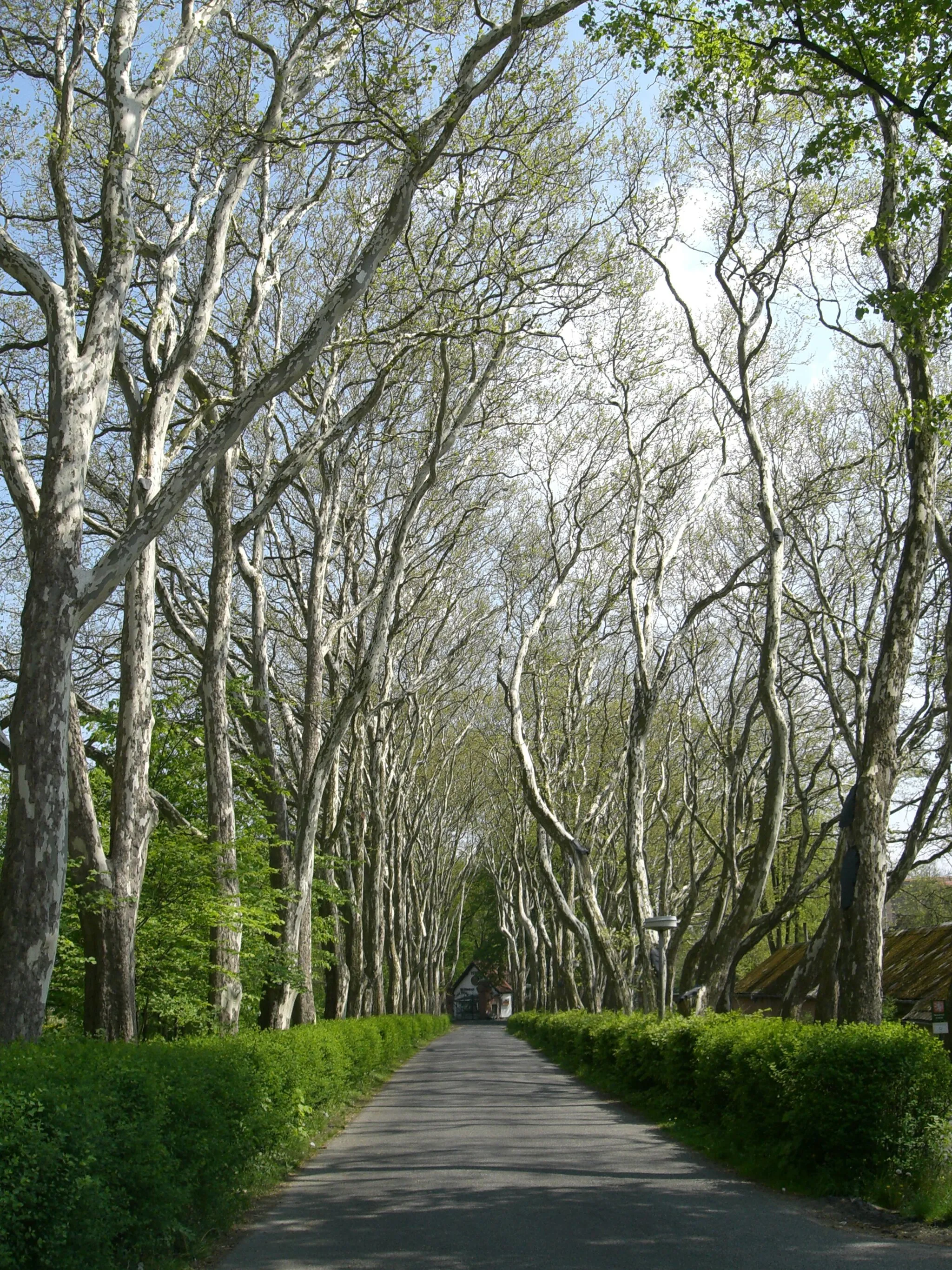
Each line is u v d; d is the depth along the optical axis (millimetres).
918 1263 7215
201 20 12594
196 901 15852
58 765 9938
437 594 33750
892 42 11578
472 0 14422
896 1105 9883
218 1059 9805
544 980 53781
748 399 19562
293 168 18594
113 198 11508
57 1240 5793
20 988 9406
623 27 12492
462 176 16766
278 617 29109
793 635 28750
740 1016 15945
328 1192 10812
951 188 11719
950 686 14188
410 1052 38375
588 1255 7691
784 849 35094
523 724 39750
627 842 21594
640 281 20625
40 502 10805
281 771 27031
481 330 16875
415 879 51875
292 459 17812
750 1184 10820
